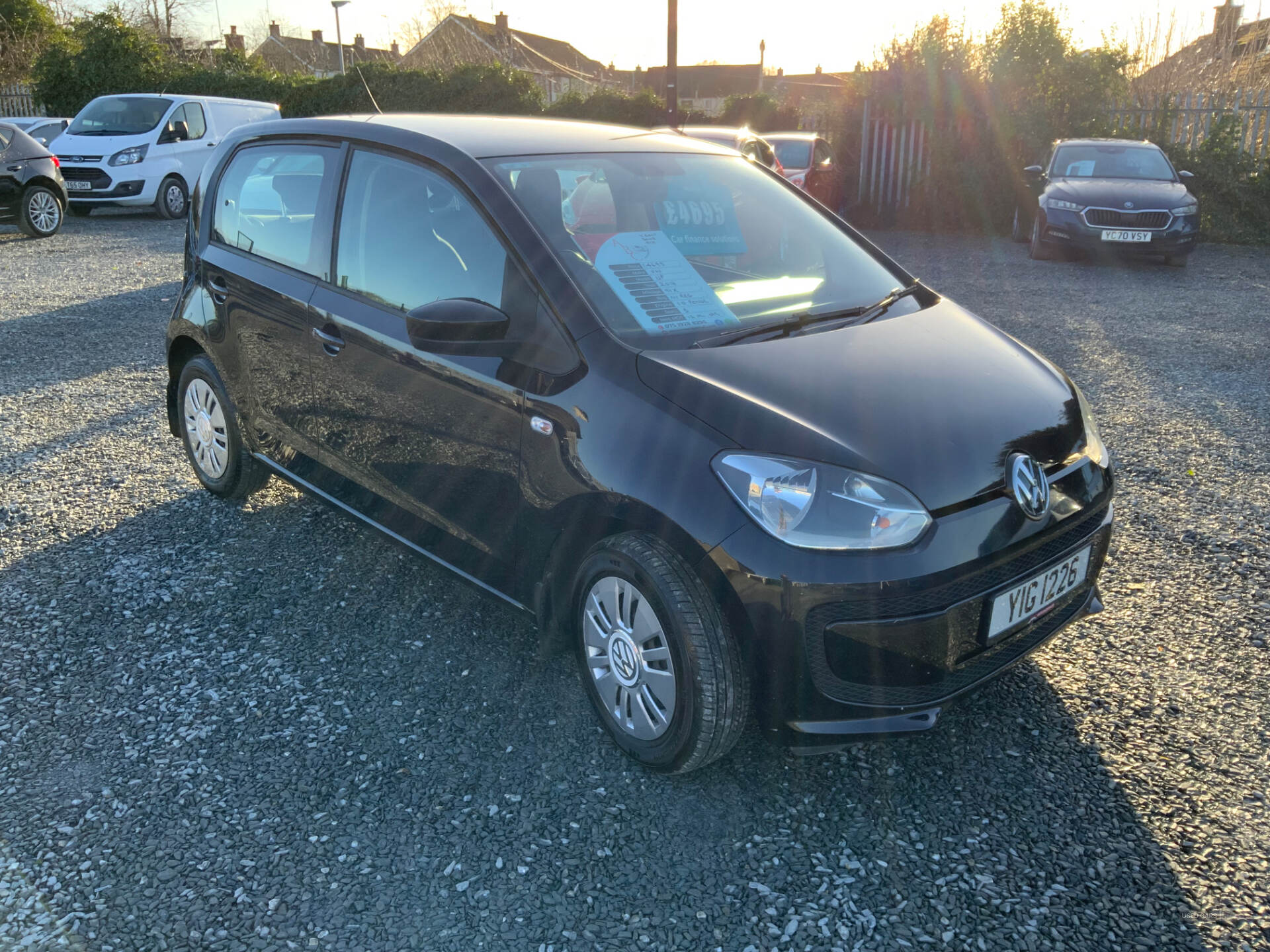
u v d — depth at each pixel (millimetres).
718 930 2143
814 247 3453
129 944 2090
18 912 2174
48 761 2676
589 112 20516
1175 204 10992
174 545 3957
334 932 2129
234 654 3195
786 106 20984
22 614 3430
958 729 2828
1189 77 21750
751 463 2309
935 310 3299
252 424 3926
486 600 3135
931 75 15141
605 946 2098
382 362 3145
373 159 3330
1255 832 2422
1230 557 3869
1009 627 2479
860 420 2439
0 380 6188
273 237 3727
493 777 2625
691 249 3119
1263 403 5875
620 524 2561
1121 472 4773
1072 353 7082
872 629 2275
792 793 2570
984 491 2393
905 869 2311
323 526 4148
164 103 15062
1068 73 14766
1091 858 2342
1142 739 2781
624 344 2617
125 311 8188
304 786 2582
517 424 2730
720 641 2359
